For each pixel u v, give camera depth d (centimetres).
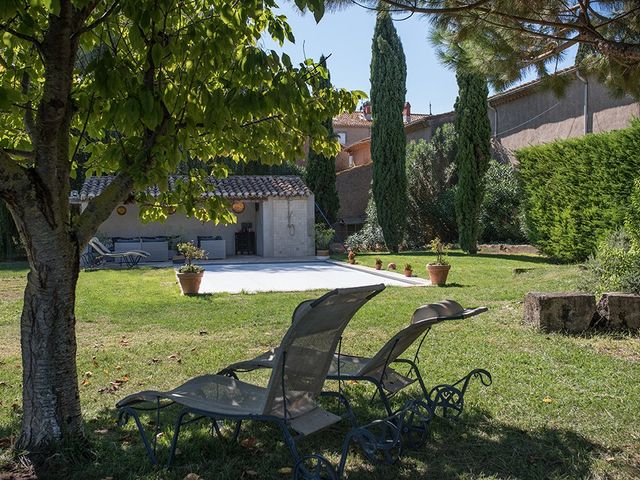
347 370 468
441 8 588
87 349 737
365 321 897
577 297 773
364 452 370
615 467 371
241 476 368
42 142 362
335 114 475
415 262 1916
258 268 2005
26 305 379
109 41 410
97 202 398
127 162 398
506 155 2592
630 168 1392
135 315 996
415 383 559
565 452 394
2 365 659
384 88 2400
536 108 2377
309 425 357
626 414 461
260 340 780
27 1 340
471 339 739
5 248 2494
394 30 2397
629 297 768
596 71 723
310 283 1531
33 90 477
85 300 1172
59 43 353
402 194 2430
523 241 2327
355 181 3256
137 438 434
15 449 378
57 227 374
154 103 363
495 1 583
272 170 3100
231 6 391
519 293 1111
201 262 2255
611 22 630
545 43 707
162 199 507
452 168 2620
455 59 754
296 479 333
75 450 377
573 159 1600
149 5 348
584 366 603
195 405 373
